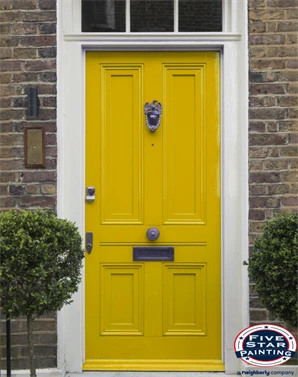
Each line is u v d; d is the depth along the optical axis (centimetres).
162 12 360
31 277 250
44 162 338
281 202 339
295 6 341
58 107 339
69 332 348
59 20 341
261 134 340
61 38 345
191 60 359
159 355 358
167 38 350
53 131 339
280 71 340
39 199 338
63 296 259
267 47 340
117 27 360
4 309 257
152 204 359
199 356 358
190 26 360
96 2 362
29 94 336
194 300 359
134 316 359
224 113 351
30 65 340
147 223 358
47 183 339
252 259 276
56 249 258
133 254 358
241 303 347
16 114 340
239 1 349
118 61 360
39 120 339
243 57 344
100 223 358
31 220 262
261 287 268
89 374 345
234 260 349
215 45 352
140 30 360
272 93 340
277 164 340
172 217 359
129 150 360
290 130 340
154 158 359
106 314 359
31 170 339
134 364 354
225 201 349
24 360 338
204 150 359
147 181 359
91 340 358
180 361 356
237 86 350
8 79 340
